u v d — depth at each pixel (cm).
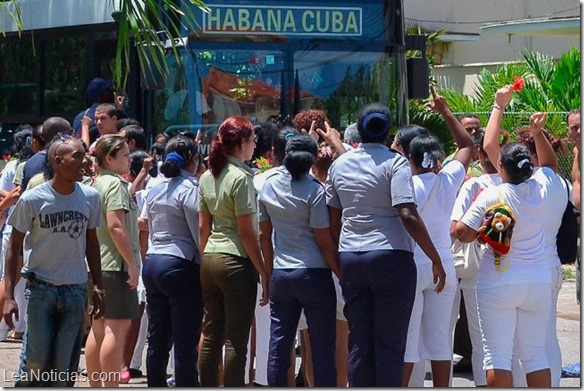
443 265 1007
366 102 1509
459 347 1289
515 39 3834
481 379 1088
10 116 1769
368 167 923
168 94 1459
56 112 1672
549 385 952
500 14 3862
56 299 901
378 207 923
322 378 962
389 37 1526
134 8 1070
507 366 938
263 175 1047
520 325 956
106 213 1014
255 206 984
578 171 1173
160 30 1441
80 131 1475
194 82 1452
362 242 920
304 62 1489
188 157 1048
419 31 3416
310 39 1495
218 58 1462
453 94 2706
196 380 1030
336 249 959
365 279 919
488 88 2734
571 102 2541
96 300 945
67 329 907
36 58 1711
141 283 1212
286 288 966
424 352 1024
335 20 1506
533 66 2733
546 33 2856
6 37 1773
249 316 993
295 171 963
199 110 1452
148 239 1209
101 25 1589
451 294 1020
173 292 1023
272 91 1478
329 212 957
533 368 951
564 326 1577
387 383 919
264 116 1473
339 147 1052
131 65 1496
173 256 1025
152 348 1048
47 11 1692
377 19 1525
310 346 977
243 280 985
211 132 1455
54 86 1680
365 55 1514
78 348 923
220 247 989
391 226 921
